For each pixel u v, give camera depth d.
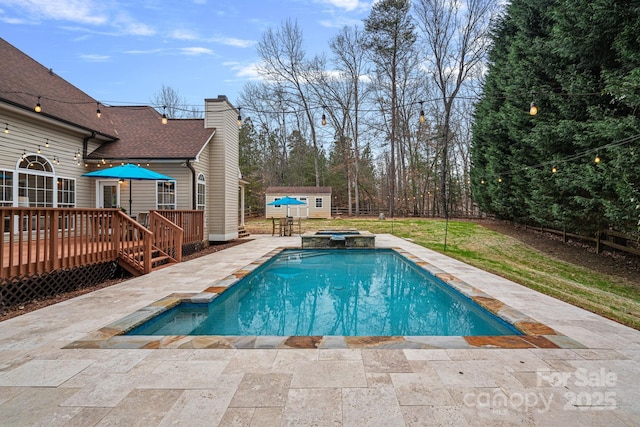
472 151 18.95
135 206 9.72
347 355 2.70
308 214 25.31
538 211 10.60
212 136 10.86
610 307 4.73
